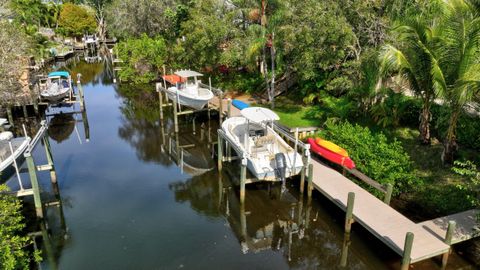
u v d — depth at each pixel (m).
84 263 10.96
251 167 14.20
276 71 25.95
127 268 10.71
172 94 23.23
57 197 14.80
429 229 10.59
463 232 10.34
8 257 9.07
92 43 66.62
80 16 67.69
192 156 19.33
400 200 13.09
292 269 10.88
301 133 18.02
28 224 13.02
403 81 16.11
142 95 32.06
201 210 14.04
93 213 13.66
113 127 23.98
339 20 17.05
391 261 10.84
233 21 26.98
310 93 22.69
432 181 13.48
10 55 22.20
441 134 15.54
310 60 18.28
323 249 11.91
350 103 18.42
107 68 45.91
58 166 17.81
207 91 23.75
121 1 45.16
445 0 12.30
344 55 18.81
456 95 11.88
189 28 28.81
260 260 11.24
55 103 26.30
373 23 18.02
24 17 54.75
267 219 13.53
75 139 21.72
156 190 15.54
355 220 11.54
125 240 12.07
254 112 15.61
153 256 11.26
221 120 22.53
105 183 16.09
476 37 11.71
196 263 10.98
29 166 12.38
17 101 23.97
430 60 12.91
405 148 15.55
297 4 18.66
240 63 28.05
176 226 12.92
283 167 13.69
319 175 14.17
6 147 14.37
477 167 13.40
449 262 10.28
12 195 12.02
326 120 18.92
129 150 20.09
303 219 13.54
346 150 14.75
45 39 53.84
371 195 12.65
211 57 27.52
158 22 42.81
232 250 11.68
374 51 16.19
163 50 36.25
